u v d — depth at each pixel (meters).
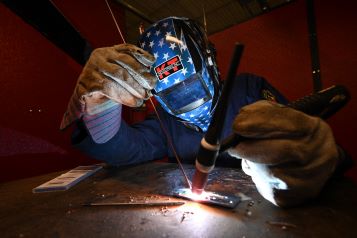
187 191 0.64
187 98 1.03
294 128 0.45
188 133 1.29
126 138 1.05
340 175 0.64
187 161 1.28
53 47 1.56
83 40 0.82
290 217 0.45
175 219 0.48
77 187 0.79
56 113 1.56
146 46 1.03
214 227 0.44
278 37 2.18
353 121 1.85
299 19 2.09
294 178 0.45
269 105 0.49
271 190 0.48
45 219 0.54
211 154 0.48
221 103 0.44
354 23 1.85
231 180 0.73
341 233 0.38
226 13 3.01
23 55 1.39
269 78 2.23
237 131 0.47
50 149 1.50
